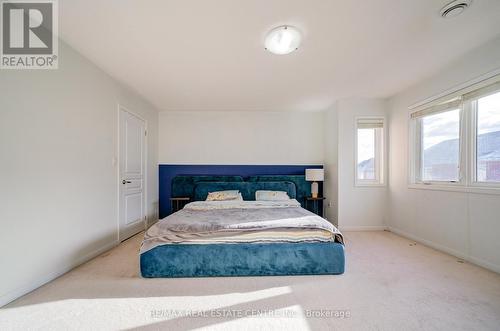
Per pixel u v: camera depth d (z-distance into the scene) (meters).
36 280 1.88
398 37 2.08
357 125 3.88
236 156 4.62
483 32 2.03
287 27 1.92
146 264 2.11
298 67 2.68
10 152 1.68
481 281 2.00
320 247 2.19
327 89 3.40
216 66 2.65
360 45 2.21
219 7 1.69
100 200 2.71
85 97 2.45
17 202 1.73
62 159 2.15
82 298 1.75
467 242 2.46
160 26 1.92
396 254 2.68
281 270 2.17
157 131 4.51
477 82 2.32
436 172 2.96
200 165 4.61
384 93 3.58
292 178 4.53
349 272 2.21
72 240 2.26
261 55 2.40
